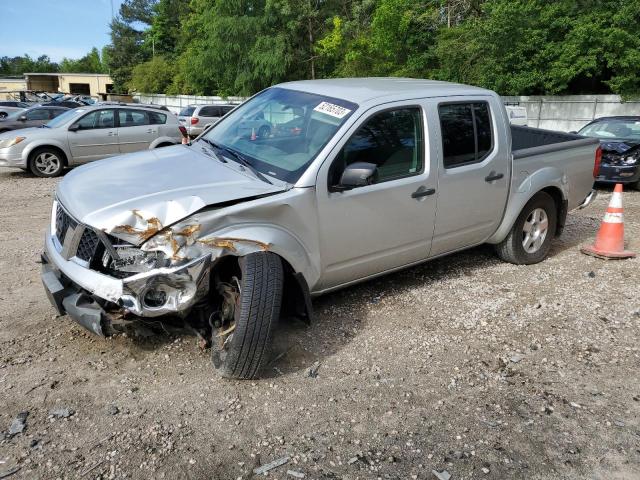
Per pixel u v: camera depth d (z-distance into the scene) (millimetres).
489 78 22281
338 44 28109
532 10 21125
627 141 10211
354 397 3326
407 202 4289
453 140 4645
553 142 6637
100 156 12281
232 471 2688
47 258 3809
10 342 3812
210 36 34250
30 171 11859
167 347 3793
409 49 25875
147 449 2807
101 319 3254
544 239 5824
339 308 4547
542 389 3488
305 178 3678
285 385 3418
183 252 3129
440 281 5242
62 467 2656
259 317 3252
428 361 3779
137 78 53875
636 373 3713
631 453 2924
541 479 2715
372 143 4062
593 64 20109
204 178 3615
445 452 2879
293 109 4336
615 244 6121
